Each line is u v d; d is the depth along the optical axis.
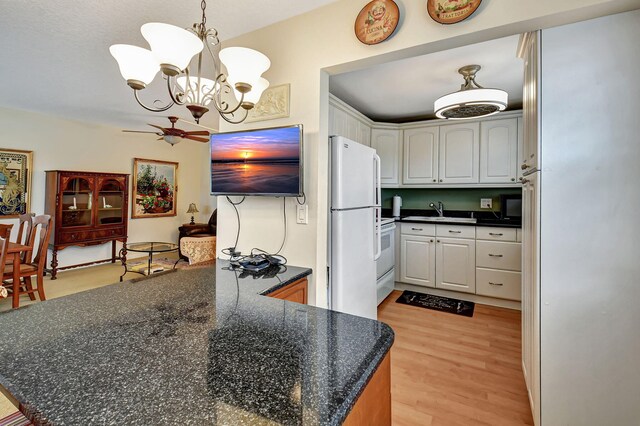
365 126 3.86
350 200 2.22
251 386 0.67
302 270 1.76
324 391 0.66
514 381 2.05
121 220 5.16
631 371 1.27
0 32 2.13
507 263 3.36
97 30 2.08
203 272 1.71
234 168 1.91
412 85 3.06
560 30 1.32
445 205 4.35
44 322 1.01
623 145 1.25
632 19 1.24
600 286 1.30
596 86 1.28
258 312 1.11
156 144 5.89
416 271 3.86
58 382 0.68
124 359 0.78
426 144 4.02
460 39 1.44
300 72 1.82
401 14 1.53
